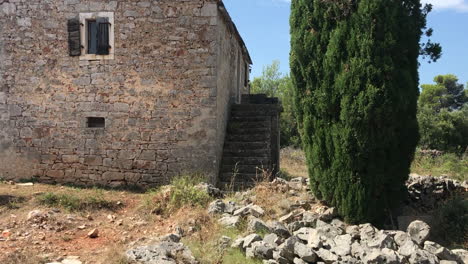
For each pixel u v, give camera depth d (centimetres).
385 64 536
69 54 897
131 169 880
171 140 869
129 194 811
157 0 873
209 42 861
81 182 895
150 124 876
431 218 573
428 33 612
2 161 920
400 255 439
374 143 545
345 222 573
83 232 568
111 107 888
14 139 916
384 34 545
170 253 436
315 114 604
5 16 914
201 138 859
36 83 909
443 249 440
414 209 634
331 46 575
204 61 862
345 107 551
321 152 593
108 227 595
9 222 589
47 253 471
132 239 535
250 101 1321
